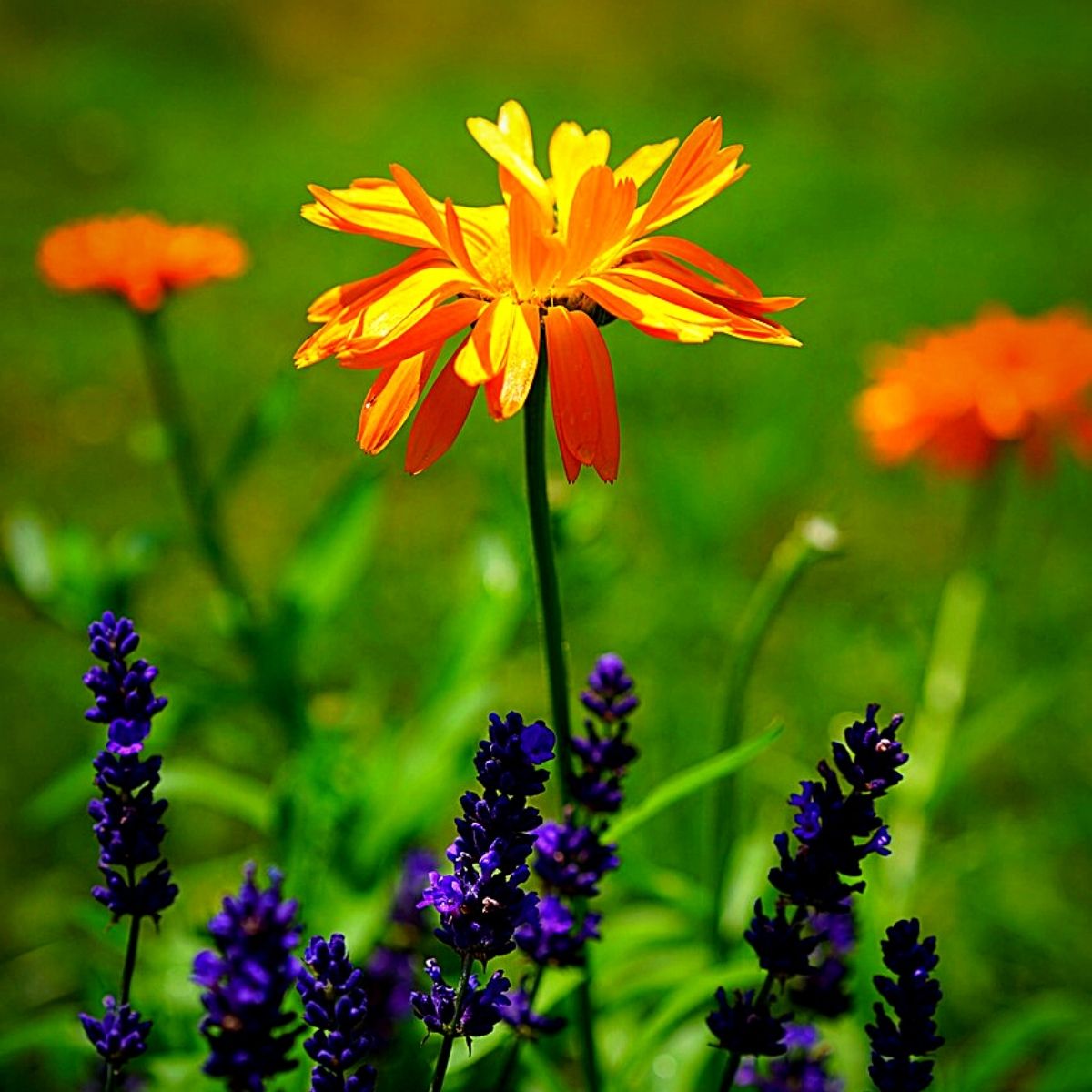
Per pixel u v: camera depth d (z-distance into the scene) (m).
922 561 1.26
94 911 0.69
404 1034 0.65
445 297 0.60
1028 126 2.99
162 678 0.81
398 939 0.69
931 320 1.82
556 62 3.49
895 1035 0.57
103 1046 0.57
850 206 2.37
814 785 0.57
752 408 1.54
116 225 0.77
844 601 1.19
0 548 1.28
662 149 0.63
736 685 0.68
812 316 1.84
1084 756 0.97
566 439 0.59
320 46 3.45
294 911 0.56
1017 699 0.78
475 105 3.09
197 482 0.80
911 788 0.77
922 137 2.91
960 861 0.81
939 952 0.80
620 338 1.75
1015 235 2.20
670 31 3.61
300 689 0.80
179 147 2.71
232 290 1.97
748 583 1.21
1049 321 0.85
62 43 3.31
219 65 3.30
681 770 0.92
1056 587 1.19
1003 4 3.97
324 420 1.57
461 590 1.17
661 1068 0.70
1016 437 0.83
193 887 0.82
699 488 1.10
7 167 2.54
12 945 0.84
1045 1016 0.71
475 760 0.56
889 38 3.71
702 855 0.82
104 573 0.78
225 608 0.79
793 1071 0.63
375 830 0.73
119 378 1.69
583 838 0.61
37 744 1.01
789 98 3.24
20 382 1.67
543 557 0.61
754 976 0.66
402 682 1.11
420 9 3.58
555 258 0.59
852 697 1.04
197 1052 0.65
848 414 1.56
